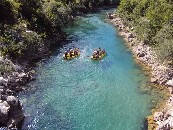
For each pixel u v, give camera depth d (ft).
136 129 105.09
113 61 165.68
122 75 148.05
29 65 155.33
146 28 188.96
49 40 188.03
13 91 126.31
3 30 159.94
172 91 128.57
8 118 103.45
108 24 249.75
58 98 124.77
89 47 186.91
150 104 121.49
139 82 140.97
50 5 216.54
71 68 154.51
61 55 172.24
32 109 115.55
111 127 106.52
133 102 123.13
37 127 105.19
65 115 113.09
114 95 128.57
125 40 205.36
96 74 148.36
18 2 193.67
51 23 200.95
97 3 335.26
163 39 164.96
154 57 165.37
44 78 142.41
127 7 251.80
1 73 130.82
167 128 99.66
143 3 223.92
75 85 136.46
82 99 124.67
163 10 190.49
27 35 167.43
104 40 203.10
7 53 149.38
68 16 249.96
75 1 301.22
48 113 113.70
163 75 142.82
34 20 188.44
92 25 245.04
